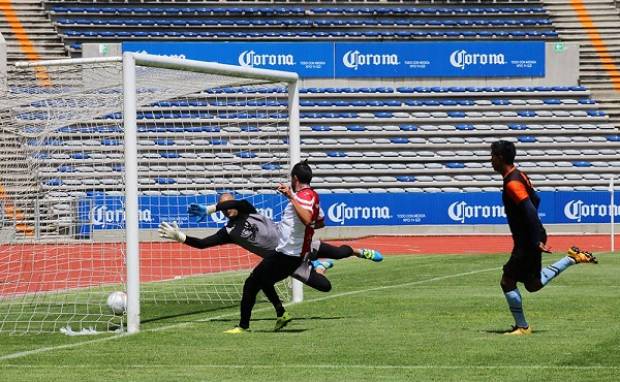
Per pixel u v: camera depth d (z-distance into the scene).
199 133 38.50
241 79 30.19
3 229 33.59
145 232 51.62
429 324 23.92
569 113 72.81
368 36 76.88
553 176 69.94
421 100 72.62
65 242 34.47
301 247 22.52
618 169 70.50
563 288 32.06
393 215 64.88
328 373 17.41
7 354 20.30
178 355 19.64
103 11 75.75
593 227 65.44
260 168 38.56
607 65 77.00
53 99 29.62
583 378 16.66
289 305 28.64
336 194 64.38
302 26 77.19
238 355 19.53
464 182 68.81
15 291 33.59
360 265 43.00
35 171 33.16
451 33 78.12
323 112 71.12
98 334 23.25
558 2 81.12
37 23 74.94
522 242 21.08
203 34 75.50
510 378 16.72
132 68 23.84
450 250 53.97
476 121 72.19
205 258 43.53
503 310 26.53
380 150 70.12
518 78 73.50
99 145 31.98
